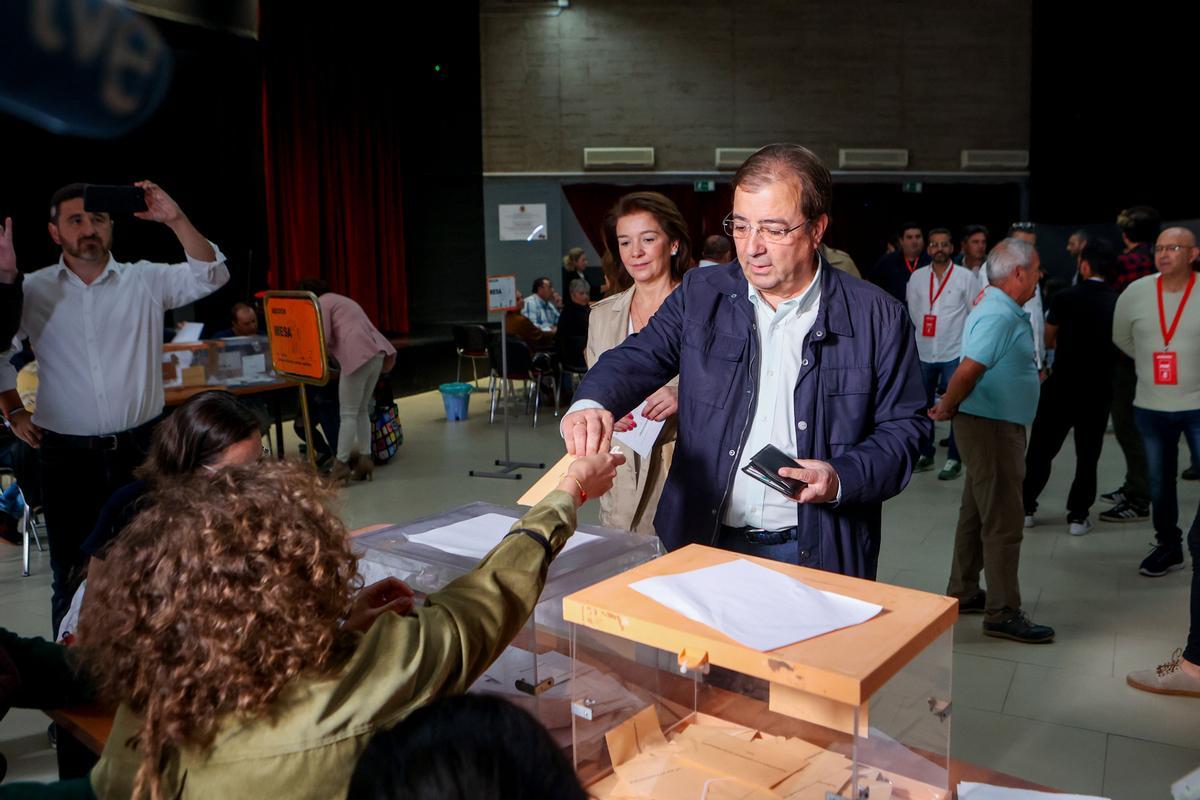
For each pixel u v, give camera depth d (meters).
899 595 1.09
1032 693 2.89
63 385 2.97
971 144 11.61
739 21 11.30
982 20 11.41
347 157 10.56
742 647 0.95
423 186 11.48
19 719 2.79
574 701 1.10
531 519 1.15
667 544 1.73
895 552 4.27
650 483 2.17
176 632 0.84
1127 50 10.91
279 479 0.94
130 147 7.24
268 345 5.17
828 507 1.60
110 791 0.92
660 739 1.08
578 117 11.36
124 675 0.88
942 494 5.33
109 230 2.99
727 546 1.70
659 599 1.07
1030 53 11.44
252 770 0.86
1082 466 4.42
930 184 11.66
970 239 6.50
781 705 0.97
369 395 5.79
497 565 1.08
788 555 1.66
